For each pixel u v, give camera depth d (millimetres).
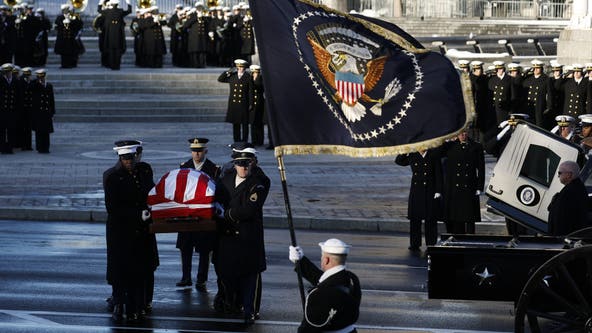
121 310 24375
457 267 21141
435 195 33812
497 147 37250
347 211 40250
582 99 54406
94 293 27000
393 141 19484
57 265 30500
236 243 24281
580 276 20672
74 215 39500
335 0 94438
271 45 19312
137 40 79625
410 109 19531
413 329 23844
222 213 24047
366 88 19500
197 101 69938
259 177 24422
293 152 19047
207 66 81562
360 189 45594
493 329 23969
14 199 41719
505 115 54750
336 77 19406
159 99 71062
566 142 30531
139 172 24422
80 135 62875
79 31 78438
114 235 24188
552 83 54812
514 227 34344
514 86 54750
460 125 19562
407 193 44750
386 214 39719
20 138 56812
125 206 24141
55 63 82500
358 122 19375
